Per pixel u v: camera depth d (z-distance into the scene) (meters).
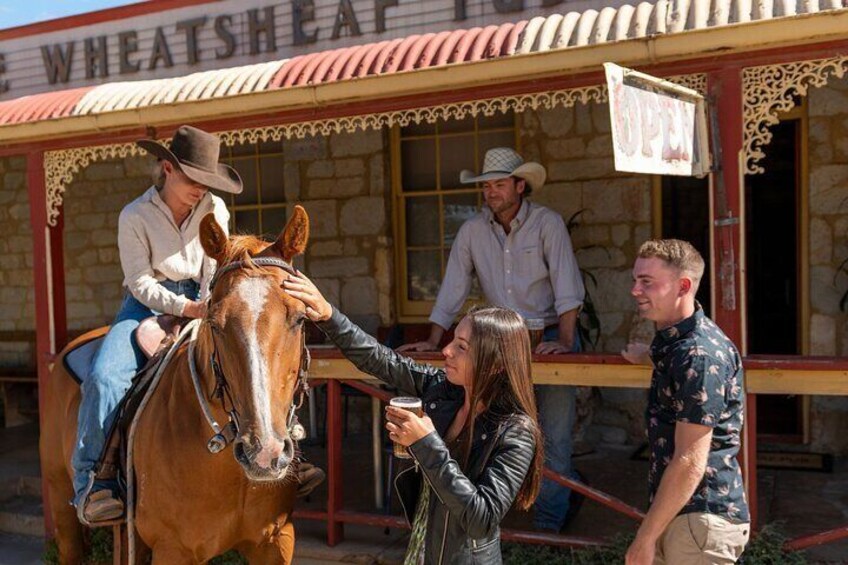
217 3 7.27
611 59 3.81
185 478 3.04
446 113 4.43
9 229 9.12
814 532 4.46
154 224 3.69
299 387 2.84
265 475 2.36
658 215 6.39
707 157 3.80
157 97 5.05
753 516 3.83
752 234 7.94
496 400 2.46
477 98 4.34
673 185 7.29
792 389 3.72
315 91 4.47
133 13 7.62
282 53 7.03
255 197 7.81
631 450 6.35
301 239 2.82
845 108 5.77
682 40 3.67
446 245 7.14
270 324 2.53
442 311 4.82
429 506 2.46
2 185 9.12
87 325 8.68
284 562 3.32
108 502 3.26
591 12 4.31
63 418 4.07
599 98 4.12
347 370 4.69
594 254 6.49
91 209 8.56
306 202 7.46
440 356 4.46
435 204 7.14
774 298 7.98
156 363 3.43
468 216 7.02
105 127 5.09
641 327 6.34
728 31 3.59
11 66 8.31
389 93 4.36
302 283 2.71
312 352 4.75
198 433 3.01
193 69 7.43
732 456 2.70
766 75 3.75
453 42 4.41
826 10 3.41
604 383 4.10
